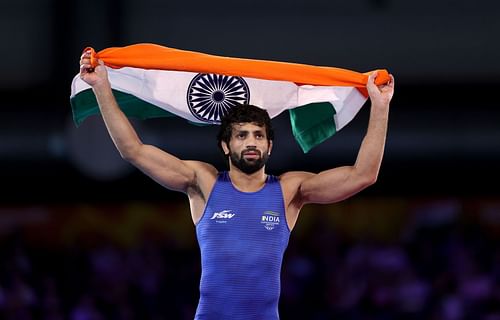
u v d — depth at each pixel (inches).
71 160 1152.2
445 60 1243.8
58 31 1226.0
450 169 1229.1
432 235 1223.5
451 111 1232.8
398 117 1232.2
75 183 1222.9
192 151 1198.3
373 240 1222.3
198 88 552.1
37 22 1238.9
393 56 1245.7
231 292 485.1
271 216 493.0
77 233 1222.9
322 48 1247.5
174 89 551.2
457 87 1235.9
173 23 1250.0
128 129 504.7
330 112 559.5
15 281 1146.7
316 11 1252.5
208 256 490.6
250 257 486.6
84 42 1221.1
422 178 1233.4
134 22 1245.7
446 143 1229.1
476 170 1227.2
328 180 506.3
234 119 499.2
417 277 1169.4
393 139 1229.1
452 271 1167.6
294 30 1250.6
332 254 1192.2
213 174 506.6
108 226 1226.6
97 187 1227.2
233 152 495.5
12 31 1238.3
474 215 1229.1
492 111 1232.2
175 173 506.9
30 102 1224.8
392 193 1237.7
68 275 1184.8
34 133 1218.0
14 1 1242.6
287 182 508.4
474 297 1138.7
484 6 1247.5
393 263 1183.6
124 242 1224.2
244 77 546.9
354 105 553.3
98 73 507.8
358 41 1248.2
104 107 504.4
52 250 1218.0
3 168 1215.6
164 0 1250.0
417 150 1229.1
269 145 502.0
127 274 1179.9
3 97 1226.0
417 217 1232.8
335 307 1141.7
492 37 1243.2
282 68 540.1
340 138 1195.9
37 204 1223.5
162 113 569.6
